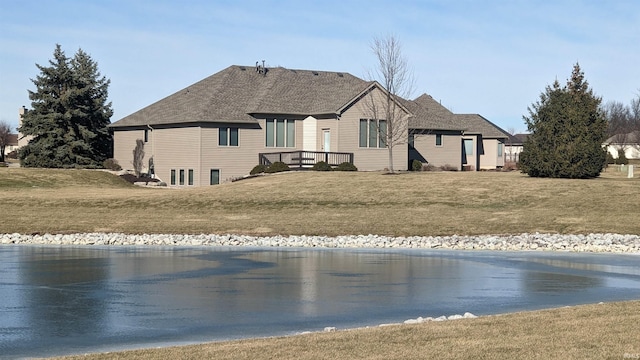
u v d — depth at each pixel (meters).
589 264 24.20
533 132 46.75
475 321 13.23
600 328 12.20
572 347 10.82
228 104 56.94
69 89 69.75
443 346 11.07
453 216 35.81
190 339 13.40
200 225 35.09
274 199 41.22
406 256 26.62
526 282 20.27
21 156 69.38
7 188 49.75
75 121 70.12
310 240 31.14
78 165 68.19
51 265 23.98
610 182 42.03
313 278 21.16
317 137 57.44
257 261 25.16
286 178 47.53
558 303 16.92
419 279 20.91
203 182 54.78
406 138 58.59
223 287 19.53
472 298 17.72
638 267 23.42
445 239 30.94
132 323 14.91
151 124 59.16
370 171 54.38
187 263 24.56
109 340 13.38
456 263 24.55
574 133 44.69
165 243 31.00
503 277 21.28
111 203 41.72
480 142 75.25
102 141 72.50
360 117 56.97
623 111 120.88
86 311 16.19
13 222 35.75
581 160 44.16
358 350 10.93
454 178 45.62
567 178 44.66
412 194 41.28
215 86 59.03
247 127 56.12
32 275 21.72
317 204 40.03
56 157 67.88
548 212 35.66
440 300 17.45
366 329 12.82
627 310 14.02
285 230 33.66
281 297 17.95
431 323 13.14
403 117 58.44
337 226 34.25
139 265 24.05
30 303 17.19
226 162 55.50
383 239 31.11
